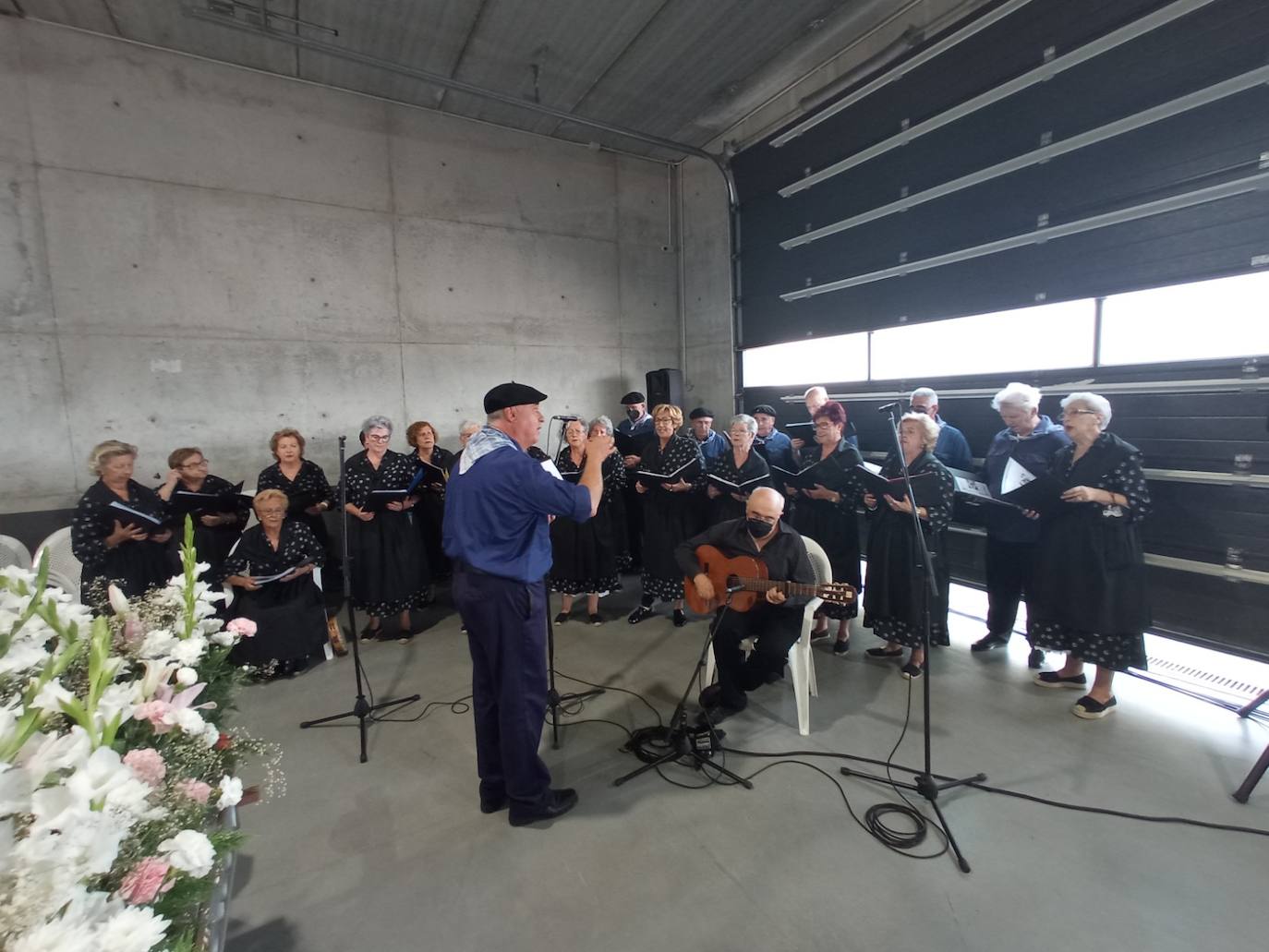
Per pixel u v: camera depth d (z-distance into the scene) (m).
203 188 4.14
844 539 3.29
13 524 3.69
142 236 3.97
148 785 0.79
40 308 3.72
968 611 3.79
